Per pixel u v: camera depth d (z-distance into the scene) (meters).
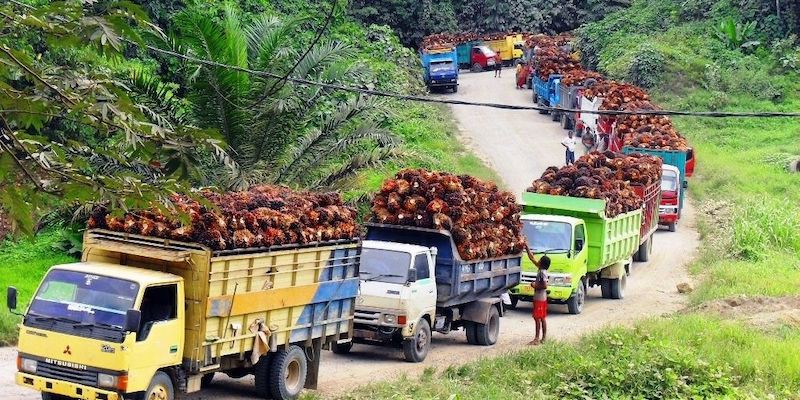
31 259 51.16
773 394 35.62
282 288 31.39
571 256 50.94
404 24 159.62
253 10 102.00
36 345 27.20
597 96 97.69
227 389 33.84
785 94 125.69
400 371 38.28
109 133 17.08
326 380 36.19
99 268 28.16
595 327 48.16
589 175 58.38
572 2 176.00
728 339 42.38
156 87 51.22
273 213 30.86
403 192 42.44
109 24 14.59
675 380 35.78
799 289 55.66
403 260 39.62
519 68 141.88
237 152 53.28
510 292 52.09
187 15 51.31
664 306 55.56
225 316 29.22
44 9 14.48
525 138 109.69
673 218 77.50
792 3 141.25
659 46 133.50
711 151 107.94
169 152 15.80
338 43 56.03
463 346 44.72
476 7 171.50
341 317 34.84
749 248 67.31
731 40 139.00
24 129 16.33
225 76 51.12
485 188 45.47
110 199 15.33
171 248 28.78
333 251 33.72
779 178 93.31
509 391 34.47
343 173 54.72
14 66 14.79
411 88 120.25
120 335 26.48
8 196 14.77
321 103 64.44
